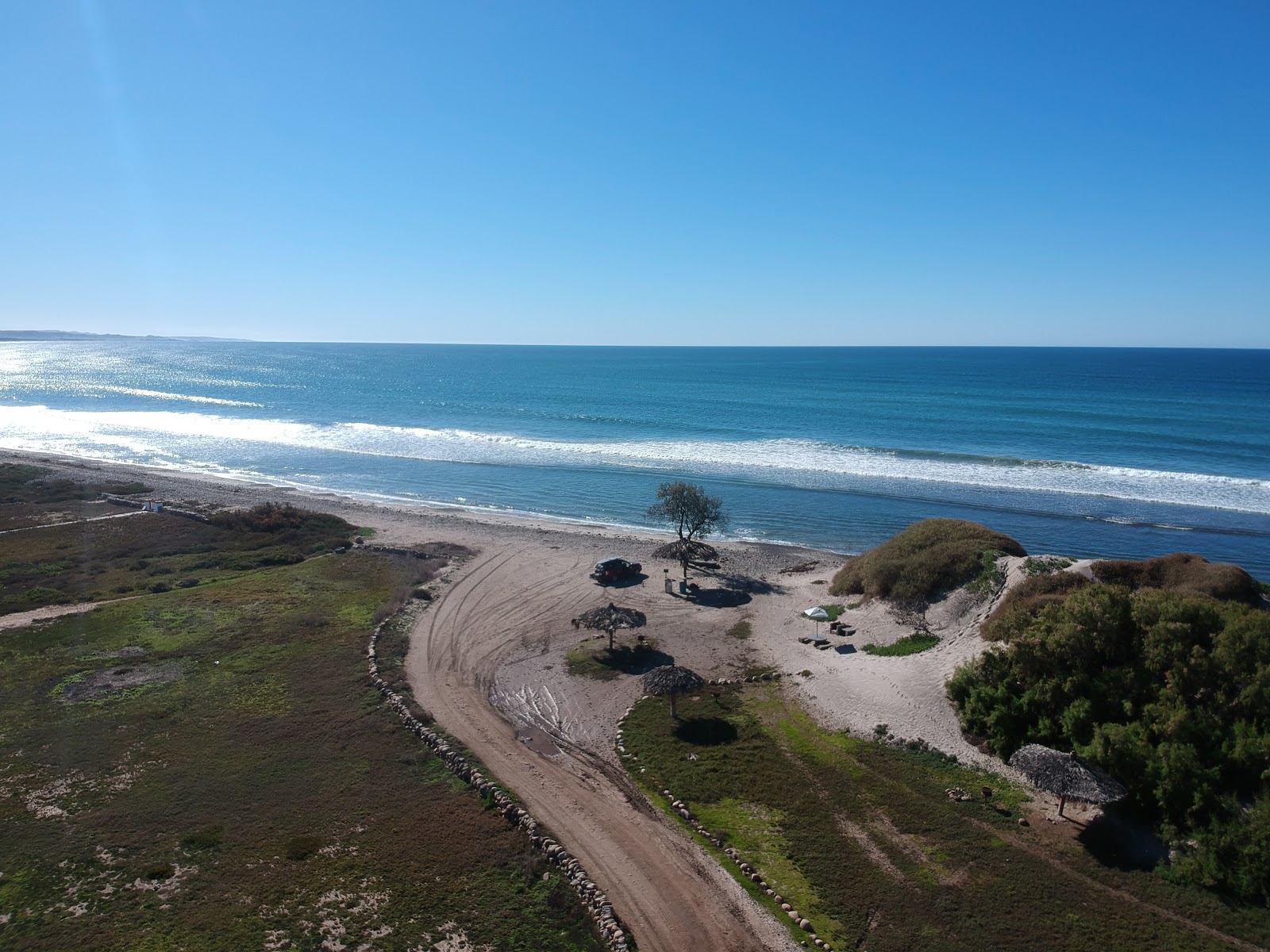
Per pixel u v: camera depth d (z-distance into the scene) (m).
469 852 18.36
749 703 26.42
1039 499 56.53
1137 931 15.67
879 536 49.28
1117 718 21.36
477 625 33.47
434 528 49.75
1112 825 18.84
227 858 17.88
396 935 15.58
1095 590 24.91
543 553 44.41
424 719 24.72
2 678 27.42
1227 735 19.88
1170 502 55.22
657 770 22.05
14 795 20.27
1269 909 16.11
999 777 21.36
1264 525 49.75
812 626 33.50
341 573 40.16
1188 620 22.97
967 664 25.36
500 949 15.32
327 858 17.97
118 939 15.25
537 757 22.84
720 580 40.50
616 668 29.42
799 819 19.70
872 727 24.22
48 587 37.31
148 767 21.78
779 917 16.28
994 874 17.45
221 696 26.30
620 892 17.02
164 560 42.28
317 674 28.08
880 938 15.64
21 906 16.19
